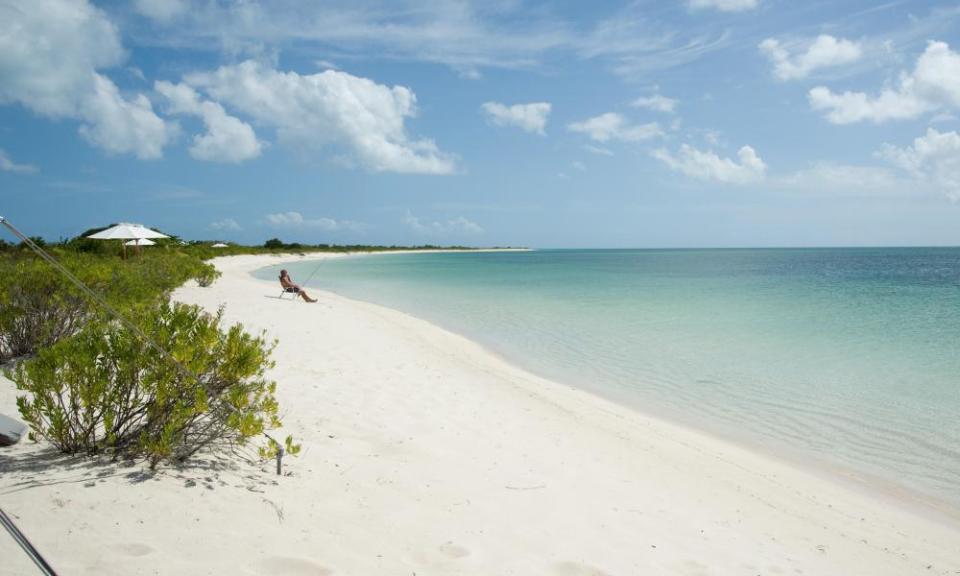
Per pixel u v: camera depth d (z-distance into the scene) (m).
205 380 4.90
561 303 24.88
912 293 29.73
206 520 3.74
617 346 14.68
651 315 20.77
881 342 15.30
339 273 49.91
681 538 4.70
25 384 4.36
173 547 3.35
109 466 4.29
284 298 21.09
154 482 4.14
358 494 4.70
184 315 5.11
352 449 5.81
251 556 3.41
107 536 3.35
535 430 7.42
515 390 9.68
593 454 6.72
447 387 9.21
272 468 4.93
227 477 4.50
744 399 9.88
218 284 24.98
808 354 13.70
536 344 14.94
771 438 7.98
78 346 4.60
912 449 7.60
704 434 8.08
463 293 29.95
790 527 5.30
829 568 4.54
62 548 3.15
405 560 3.71
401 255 141.88
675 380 11.20
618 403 9.53
